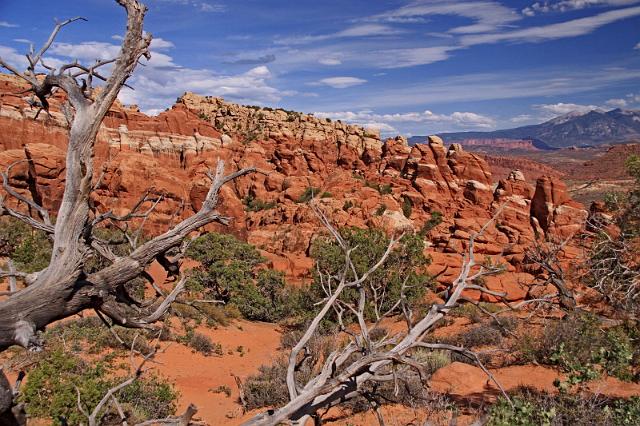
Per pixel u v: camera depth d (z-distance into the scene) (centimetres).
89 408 732
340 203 5956
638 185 1045
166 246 439
